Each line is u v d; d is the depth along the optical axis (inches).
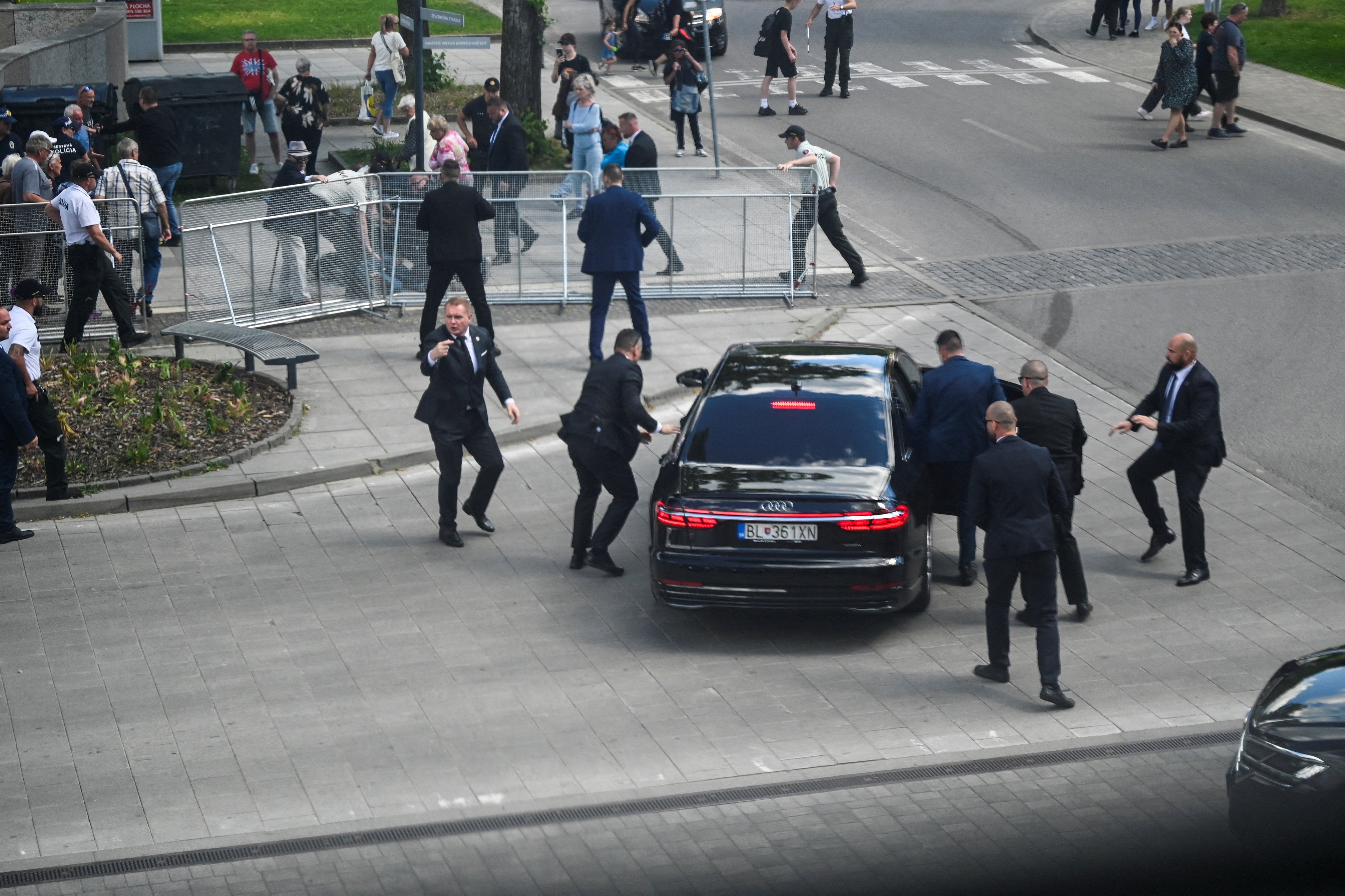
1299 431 800.3
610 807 440.5
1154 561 648.4
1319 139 1427.2
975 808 438.0
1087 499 720.3
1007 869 399.5
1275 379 874.8
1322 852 380.2
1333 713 387.5
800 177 1002.1
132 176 914.1
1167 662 549.3
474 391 648.4
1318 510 702.5
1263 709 402.0
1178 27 1364.4
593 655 553.6
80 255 852.6
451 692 522.0
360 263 986.1
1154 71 1710.1
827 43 1577.3
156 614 584.7
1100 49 1824.6
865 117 1512.1
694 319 978.1
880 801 442.9
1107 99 1590.8
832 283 1045.2
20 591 604.4
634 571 636.1
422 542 664.4
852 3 1565.0
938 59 1791.3
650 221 862.5
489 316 882.1
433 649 557.0
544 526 686.5
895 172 1316.4
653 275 1018.7
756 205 1004.6
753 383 599.2
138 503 694.5
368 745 482.0
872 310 991.6
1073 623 585.9
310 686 525.3
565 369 882.8
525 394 840.9
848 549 534.3
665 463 597.3
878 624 586.6
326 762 470.9
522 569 636.7
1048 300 1008.2
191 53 1765.5
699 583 539.5
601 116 1181.7
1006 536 513.0
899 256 1103.6
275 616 584.7
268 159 1371.8
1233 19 1414.9
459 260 856.9
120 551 647.8
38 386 672.4
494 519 693.9
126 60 1547.7
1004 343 930.7
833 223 1009.5
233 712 505.0
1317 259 1084.5
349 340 936.9
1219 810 434.3
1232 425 810.2
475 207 858.8
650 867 403.5
